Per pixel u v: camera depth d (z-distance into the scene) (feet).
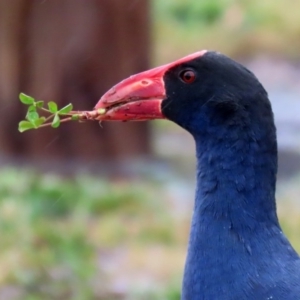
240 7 101.60
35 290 33.50
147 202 44.47
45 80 50.01
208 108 18.39
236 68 18.34
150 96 18.92
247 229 17.90
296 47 90.74
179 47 94.38
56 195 42.65
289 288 17.24
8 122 51.08
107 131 51.39
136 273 36.45
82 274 34.30
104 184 46.52
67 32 49.65
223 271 17.70
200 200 18.33
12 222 39.27
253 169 18.11
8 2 49.70
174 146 59.67
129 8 50.29
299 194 47.80
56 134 50.90
